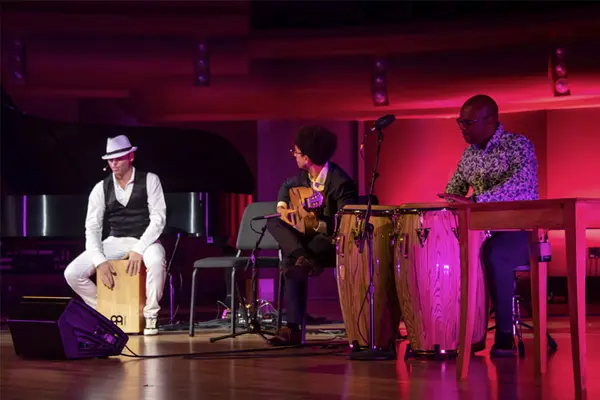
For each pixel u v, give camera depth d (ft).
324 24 36.94
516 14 31.94
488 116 15.72
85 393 12.00
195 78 33.09
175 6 32.32
